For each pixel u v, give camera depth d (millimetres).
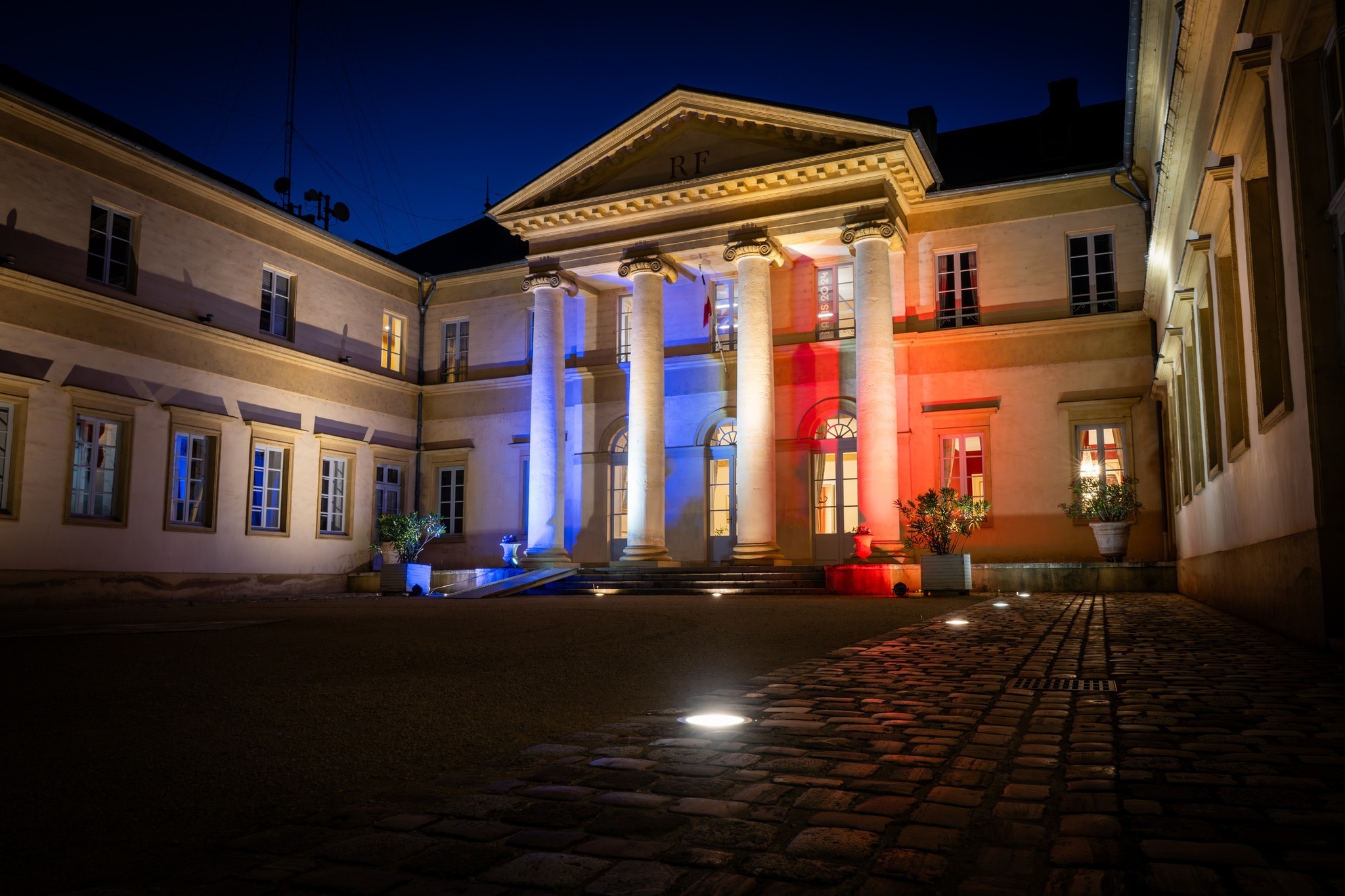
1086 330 20641
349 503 24578
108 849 2879
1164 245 15812
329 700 5598
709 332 23969
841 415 22562
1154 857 2623
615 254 22484
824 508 22547
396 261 29000
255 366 22141
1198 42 9711
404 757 4102
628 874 2549
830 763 3752
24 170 17641
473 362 26797
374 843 2844
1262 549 9258
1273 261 8062
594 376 25156
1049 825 2922
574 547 24812
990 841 2781
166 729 4738
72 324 18297
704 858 2666
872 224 19828
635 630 9961
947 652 7582
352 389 24922
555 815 3092
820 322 23062
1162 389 19266
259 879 2553
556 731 4645
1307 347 7027
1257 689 5465
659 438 21828
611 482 24750
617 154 22500
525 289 23203
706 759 3863
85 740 4457
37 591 17391
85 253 18609
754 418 20594
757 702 5250
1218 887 2393
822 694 5520
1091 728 4371
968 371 21375
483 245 29234
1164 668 6449
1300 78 7051
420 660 7488
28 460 17375
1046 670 6445
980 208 21703
